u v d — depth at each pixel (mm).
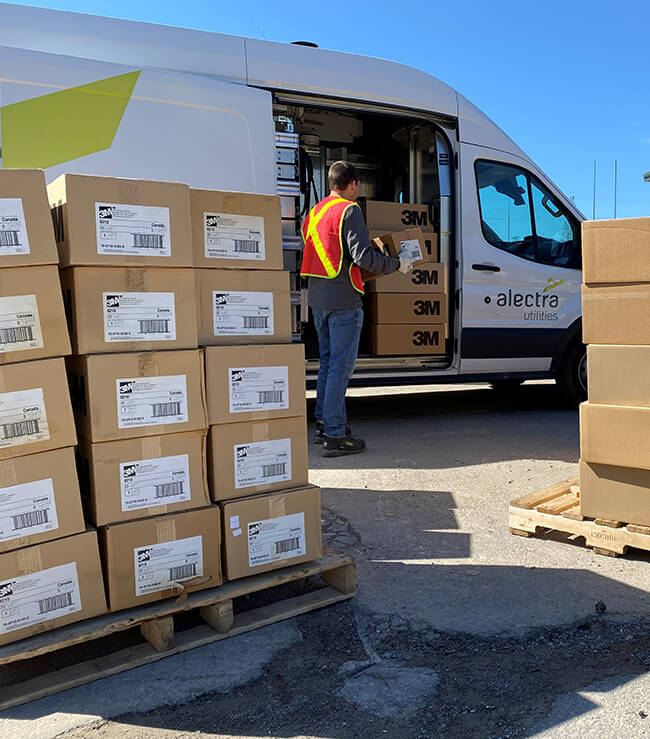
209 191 2412
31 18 4086
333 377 4598
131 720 1891
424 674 2088
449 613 2465
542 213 6227
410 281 5613
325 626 2395
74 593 2102
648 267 2740
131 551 2197
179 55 4520
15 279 2002
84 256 2125
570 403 6586
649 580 2711
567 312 6312
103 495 2170
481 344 5934
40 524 2047
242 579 2436
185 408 2301
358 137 6508
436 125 5727
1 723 1884
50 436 2055
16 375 2002
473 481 4117
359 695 1989
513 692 1987
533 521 3164
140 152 4172
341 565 2572
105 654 2223
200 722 1879
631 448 2793
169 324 2289
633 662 2129
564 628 2348
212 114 4461
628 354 2816
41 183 2035
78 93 3996
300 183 5730
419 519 3461
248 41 4863
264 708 1938
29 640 2023
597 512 2965
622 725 1821
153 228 2242
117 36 4344
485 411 6621
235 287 2475
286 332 2602
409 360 5754
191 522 2303
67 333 2088
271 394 2498
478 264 5836
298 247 4992
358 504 3693
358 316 4535
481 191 5902
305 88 5023
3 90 3793
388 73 5461
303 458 2596
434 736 1807
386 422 6027
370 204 5547
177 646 2225
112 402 2174
